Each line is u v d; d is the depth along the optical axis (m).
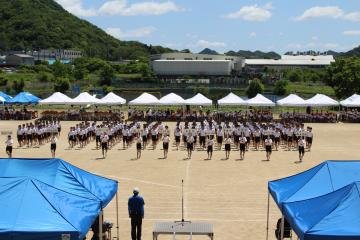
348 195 13.26
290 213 13.76
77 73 149.38
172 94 63.94
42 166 16.56
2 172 16.23
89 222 13.16
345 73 85.56
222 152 39.91
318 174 16.30
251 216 22.02
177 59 156.25
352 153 40.00
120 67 172.75
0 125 57.19
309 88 126.69
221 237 19.19
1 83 120.94
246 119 61.22
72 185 15.82
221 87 121.88
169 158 37.03
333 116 64.44
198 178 29.95
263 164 34.84
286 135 42.66
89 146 42.88
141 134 42.09
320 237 11.84
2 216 12.37
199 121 61.56
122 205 23.61
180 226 16.06
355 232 11.87
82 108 71.88
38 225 12.08
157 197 25.28
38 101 64.38
